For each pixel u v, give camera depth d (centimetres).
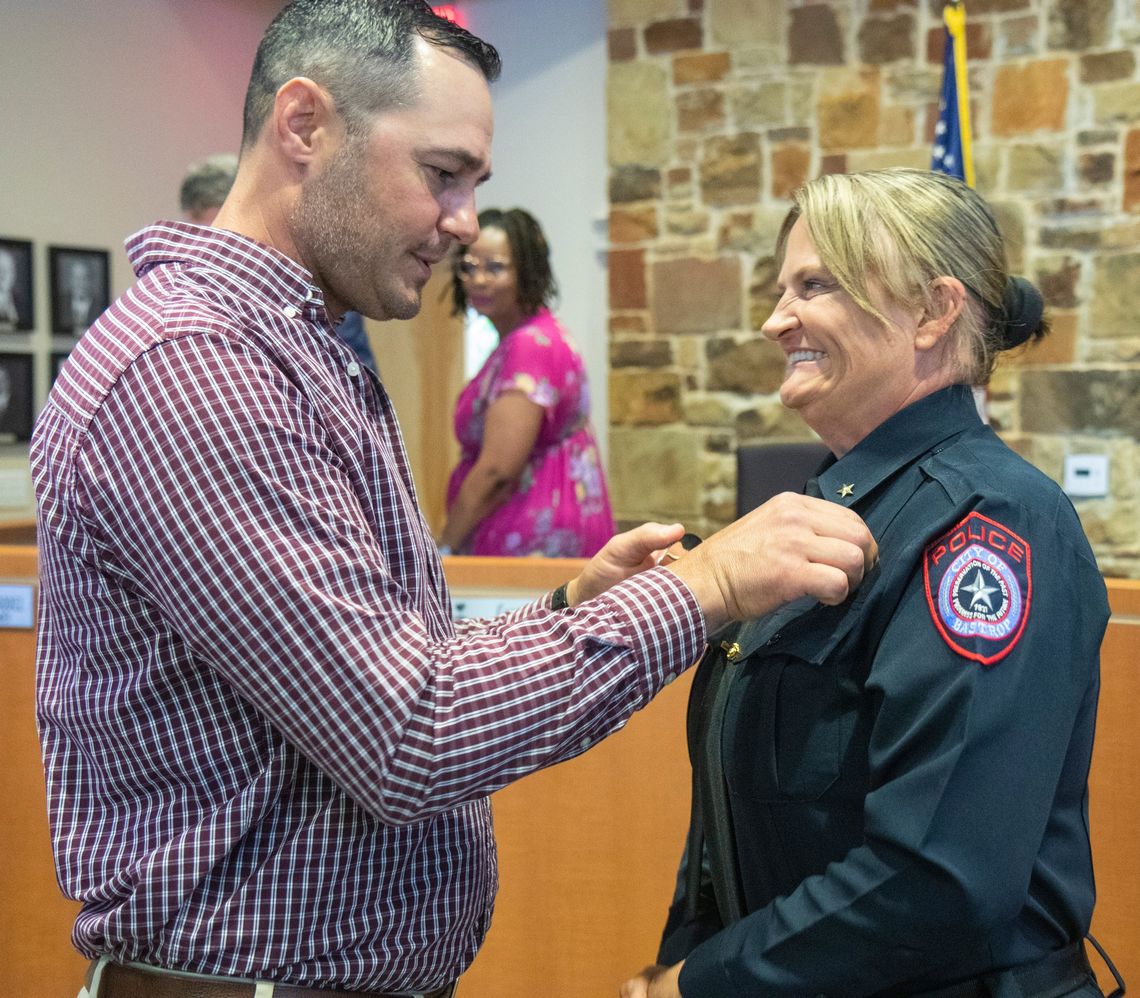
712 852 117
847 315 111
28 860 203
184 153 451
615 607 98
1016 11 410
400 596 98
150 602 100
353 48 105
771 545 98
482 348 502
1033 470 108
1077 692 100
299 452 96
